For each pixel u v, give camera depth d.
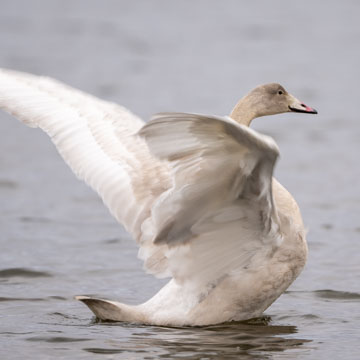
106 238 15.32
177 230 9.15
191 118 7.51
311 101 32.72
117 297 11.92
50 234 15.55
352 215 17.19
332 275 12.98
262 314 10.86
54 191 19.36
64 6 59.78
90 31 50.25
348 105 32.03
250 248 9.66
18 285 12.38
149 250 9.96
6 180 20.25
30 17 54.75
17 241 14.99
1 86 10.21
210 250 9.58
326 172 21.52
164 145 7.74
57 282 12.57
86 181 10.06
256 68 40.00
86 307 11.19
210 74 38.50
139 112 29.94
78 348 9.22
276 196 10.32
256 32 50.75
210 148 8.02
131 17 55.75
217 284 9.95
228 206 8.98
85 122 10.28
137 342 9.40
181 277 9.88
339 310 11.16
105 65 40.38
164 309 10.06
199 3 62.41
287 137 26.62
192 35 49.62
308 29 51.94
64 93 10.50
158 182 10.07
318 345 9.46
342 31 51.41
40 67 38.78
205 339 9.55
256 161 8.18
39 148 24.39
